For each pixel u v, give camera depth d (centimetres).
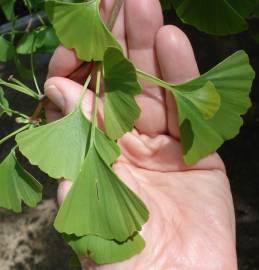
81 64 23
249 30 43
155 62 24
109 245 19
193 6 22
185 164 25
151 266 21
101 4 22
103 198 18
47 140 19
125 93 18
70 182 21
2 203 22
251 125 47
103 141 19
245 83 20
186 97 20
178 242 22
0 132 51
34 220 45
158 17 23
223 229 23
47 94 23
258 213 43
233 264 22
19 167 21
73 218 18
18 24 55
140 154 25
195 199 24
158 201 23
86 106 22
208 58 53
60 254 43
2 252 44
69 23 20
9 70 55
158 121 25
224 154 46
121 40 24
